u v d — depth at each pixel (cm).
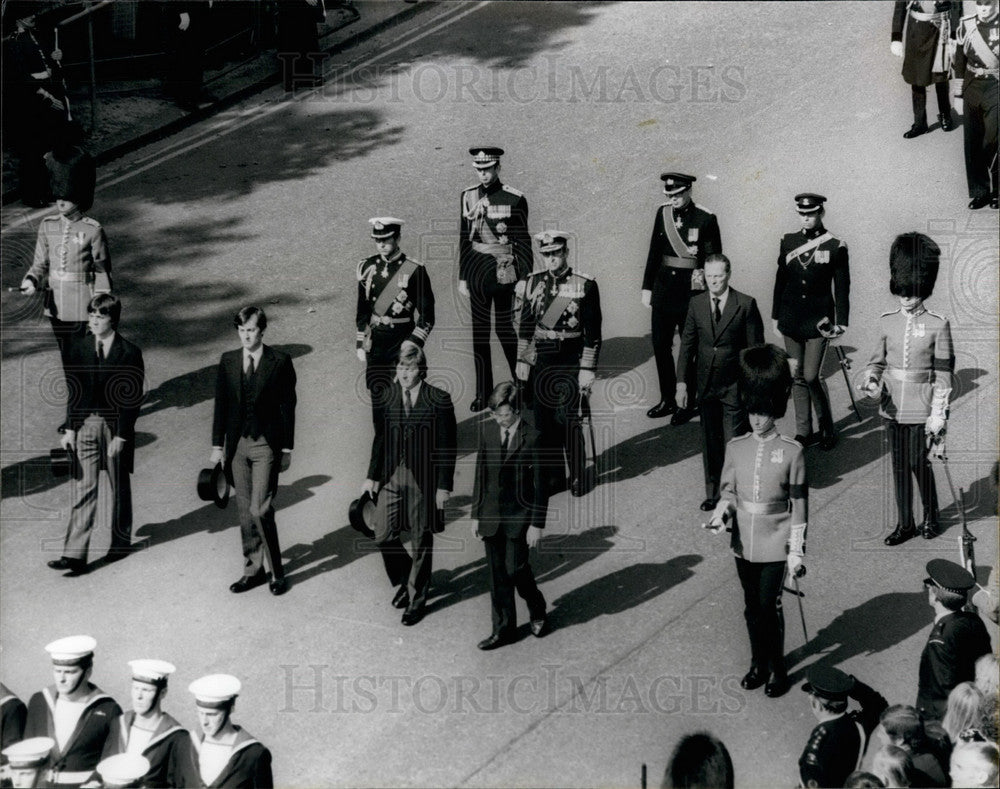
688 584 1541
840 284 1667
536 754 1352
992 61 1964
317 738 1372
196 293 1955
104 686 1429
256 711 1399
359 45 2489
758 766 1335
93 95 2230
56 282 1698
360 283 1662
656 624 1494
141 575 1566
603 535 1606
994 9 1953
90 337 1559
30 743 1263
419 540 1479
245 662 1456
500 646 1470
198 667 1450
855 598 1516
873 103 2284
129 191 2155
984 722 1202
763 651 1412
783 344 1869
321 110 2331
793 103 2297
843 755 1238
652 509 1638
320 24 2508
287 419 1513
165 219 2094
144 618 1509
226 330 1892
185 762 1275
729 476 1398
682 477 1683
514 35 2506
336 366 1841
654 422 1767
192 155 2236
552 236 1603
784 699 1405
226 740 1276
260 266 2005
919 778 1173
